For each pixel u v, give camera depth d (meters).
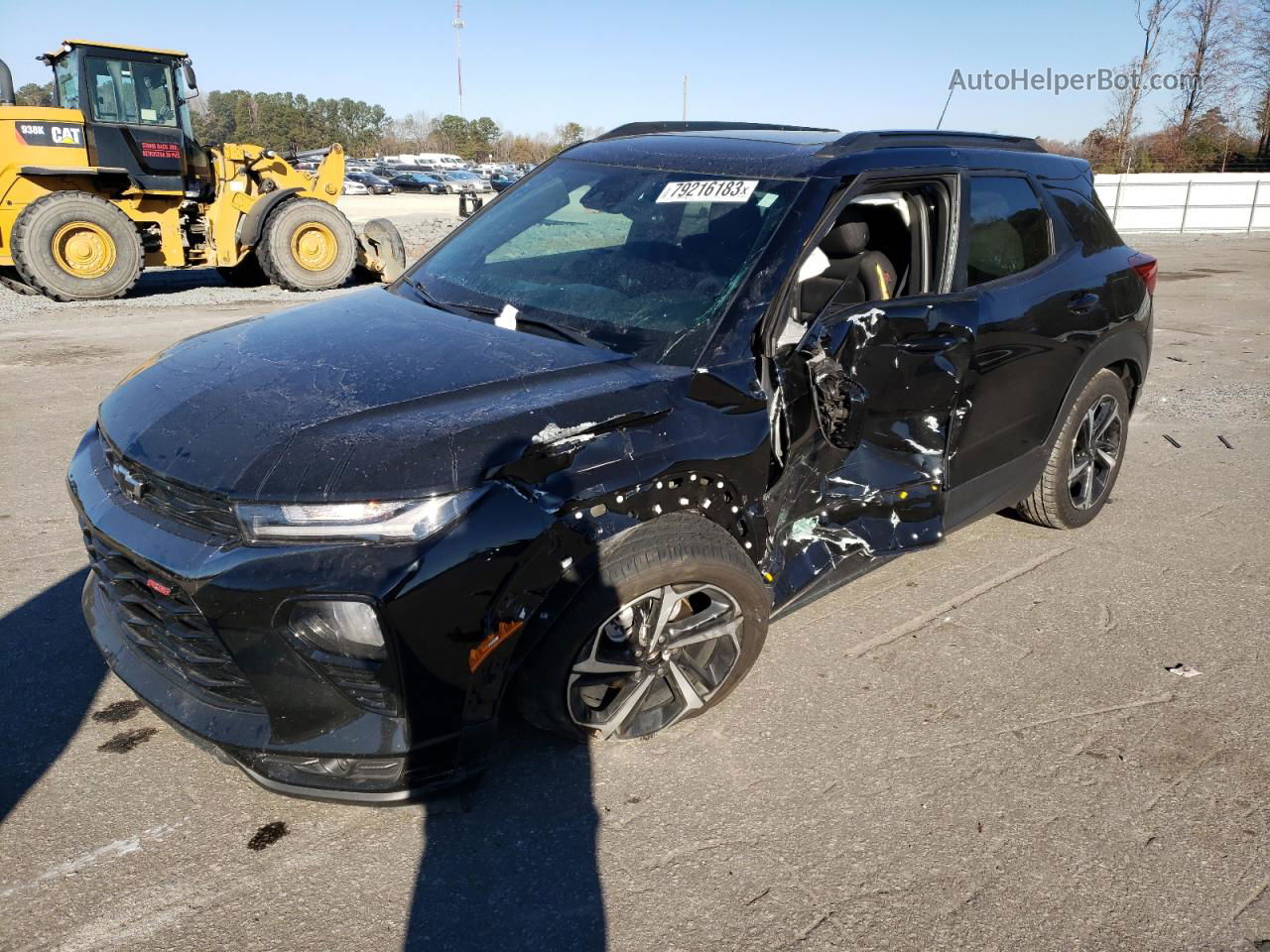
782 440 2.97
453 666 2.23
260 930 2.13
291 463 2.20
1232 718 3.05
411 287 3.53
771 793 2.63
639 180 3.49
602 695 2.80
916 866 2.38
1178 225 25.30
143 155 11.95
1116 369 4.50
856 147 3.30
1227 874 2.38
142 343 8.72
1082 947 2.15
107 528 2.40
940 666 3.31
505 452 2.29
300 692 2.21
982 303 3.48
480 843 2.41
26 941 2.07
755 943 2.13
